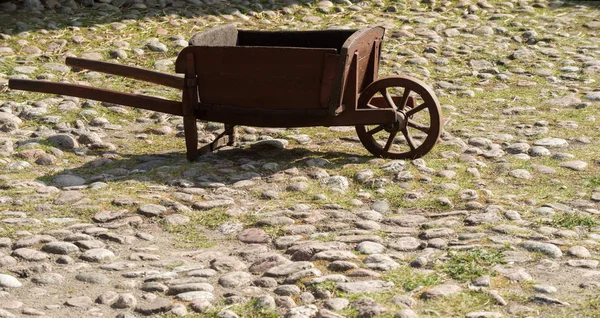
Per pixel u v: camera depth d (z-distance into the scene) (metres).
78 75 10.20
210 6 12.85
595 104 9.49
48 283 4.96
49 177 7.04
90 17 11.98
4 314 4.46
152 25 11.91
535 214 6.02
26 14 11.80
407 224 5.93
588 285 4.68
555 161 7.44
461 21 12.97
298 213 6.11
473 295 4.59
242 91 7.33
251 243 5.64
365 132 7.54
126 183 6.87
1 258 5.24
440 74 10.78
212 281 4.97
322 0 13.37
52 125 8.61
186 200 6.45
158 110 7.66
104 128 8.66
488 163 7.41
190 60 7.36
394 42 11.87
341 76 7.04
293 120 7.34
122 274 5.07
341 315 4.40
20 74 9.98
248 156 7.72
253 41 8.23
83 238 5.62
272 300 4.58
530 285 4.70
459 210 6.18
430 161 7.40
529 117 9.02
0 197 6.45
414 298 4.59
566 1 14.09
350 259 5.18
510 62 11.28
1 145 7.75
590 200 6.36
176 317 4.48
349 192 6.68
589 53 11.62
